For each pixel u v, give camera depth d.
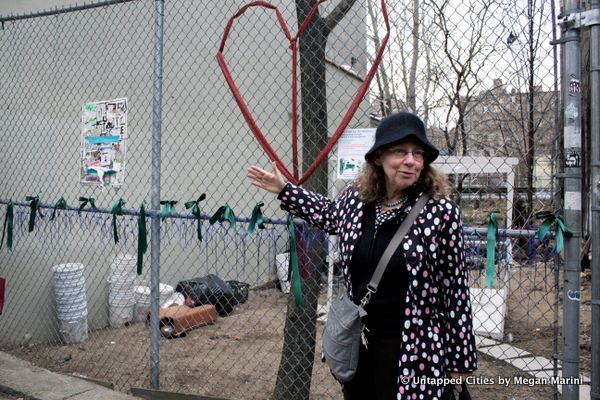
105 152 3.95
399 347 2.05
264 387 4.31
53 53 5.48
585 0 2.49
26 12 5.26
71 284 5.40
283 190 2.41
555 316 2.56
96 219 4.76
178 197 6.96
